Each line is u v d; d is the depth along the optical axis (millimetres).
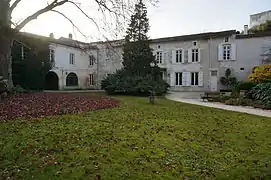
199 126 8133
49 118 9203
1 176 3953
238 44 28109
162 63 33406
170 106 14164
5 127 7484
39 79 27703
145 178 3914
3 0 6777
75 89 35969
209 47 30047
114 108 12617
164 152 5227
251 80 20562
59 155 4906
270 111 12648
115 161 4621
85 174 4020
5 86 16172
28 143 5688
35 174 4031
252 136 6855
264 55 26438
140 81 24281
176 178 3941
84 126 7727
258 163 4656
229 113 11625
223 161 4762
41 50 27250
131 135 6621
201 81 30656
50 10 9180
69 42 34594
